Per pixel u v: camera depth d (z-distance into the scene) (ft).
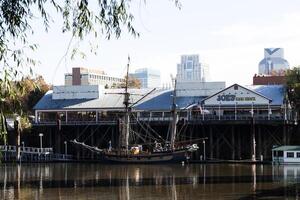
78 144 373.81
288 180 236.43
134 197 188.24
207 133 377.50
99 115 420.77
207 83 414.82
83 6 65.46
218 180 240.73
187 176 263.49
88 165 350.02
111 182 239.50
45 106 426.10
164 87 437.99
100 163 367.45
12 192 204.23
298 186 212.84
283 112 385.50
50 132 402.93
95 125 391.86
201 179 246.88
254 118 358.23
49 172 294.87
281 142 365.81
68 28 65.77
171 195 192.24
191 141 357.61
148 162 361.30
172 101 408.26
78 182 240.12
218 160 359.46
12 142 404.57
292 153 337.52
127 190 208.74
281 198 178.91
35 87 67.77
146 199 183.11
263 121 356.38
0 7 64.90
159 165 344.90
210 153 367.45
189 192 199.52
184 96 415.64
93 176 270.26
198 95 414.41
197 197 185.68
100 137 400.47
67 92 433.48
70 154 400.06
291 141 384.47
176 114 366.63
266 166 322.75
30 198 187.52
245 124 359.46
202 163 352.28
